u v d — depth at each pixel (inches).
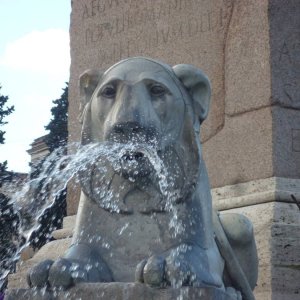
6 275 386.0
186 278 187.6
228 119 319.3
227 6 325.7
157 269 185.5
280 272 281.0
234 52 321.1
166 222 202.8
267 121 307.0
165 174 202.1
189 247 200.1
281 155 305.0
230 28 323.6
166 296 184.2
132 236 203.6
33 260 351.3
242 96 315.9
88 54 378.6
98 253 204.7
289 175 304.8
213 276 199.8
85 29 382.6
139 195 204.1
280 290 279.4
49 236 374.3
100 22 375.9
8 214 466.3
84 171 207.3
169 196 202.7
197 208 204.7
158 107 201.8
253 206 298.5
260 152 307.3
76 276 194.2
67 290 193.5
